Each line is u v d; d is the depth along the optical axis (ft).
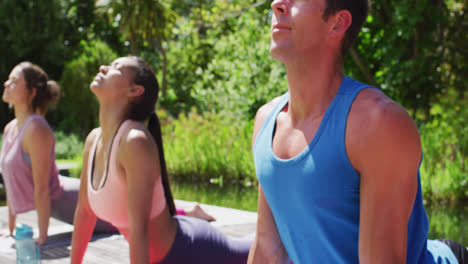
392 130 2.88
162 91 68.28
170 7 71.72
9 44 67.10
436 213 16.96
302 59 3.18
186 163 30.19
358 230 3.22
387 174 2.93
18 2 66.95
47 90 10.84
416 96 31.68
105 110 6.70
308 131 3.26
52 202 11.35
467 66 33.86
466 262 4.62
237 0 40.96
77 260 7.21
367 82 33.65
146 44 76.95
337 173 3.06
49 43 68.08
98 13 67.87
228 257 7.36
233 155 28.53
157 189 6.69
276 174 3.38
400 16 28.30
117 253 9.36
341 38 3.20
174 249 6.98
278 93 35.65
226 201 20.27
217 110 39.73
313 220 3.30
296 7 3.14
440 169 20.84
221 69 41.45
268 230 4.03
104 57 67.46
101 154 6.74
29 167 10.48
